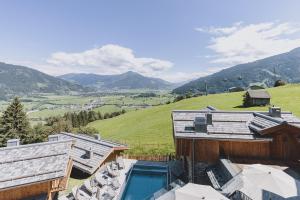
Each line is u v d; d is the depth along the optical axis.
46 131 54.62
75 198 22.52
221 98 94.19
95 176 26.86
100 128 87.69
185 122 25.72
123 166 33.34
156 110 95.94
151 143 50.41
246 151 23.31
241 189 15.99
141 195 25.50
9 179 19.25
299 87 94.94
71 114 113.62
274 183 16.11
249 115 26.72
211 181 20.12
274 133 22.83
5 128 51.53
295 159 22.58
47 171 20.69
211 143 23.67
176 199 15.23
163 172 31.58
